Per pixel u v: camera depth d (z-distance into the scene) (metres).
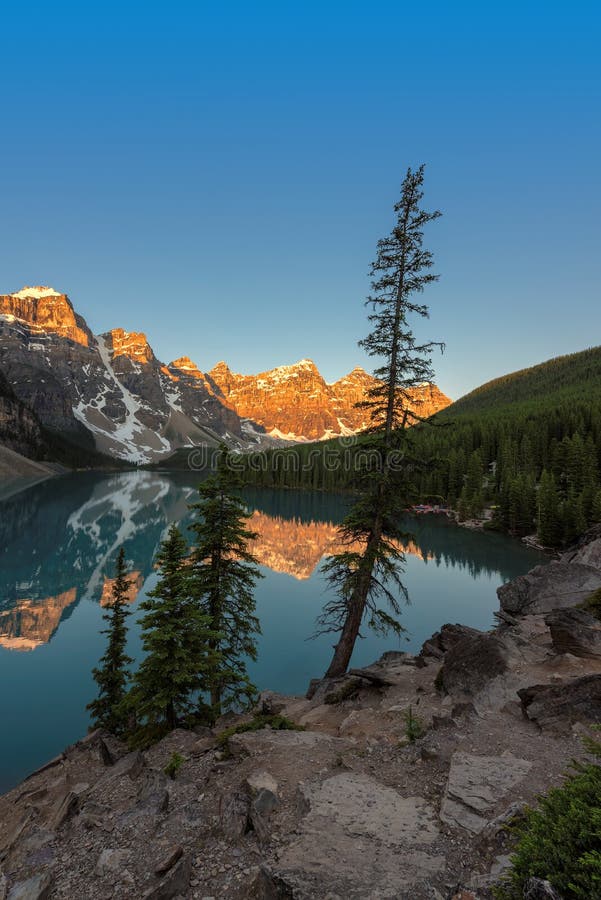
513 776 7.04
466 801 6.44
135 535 84.62
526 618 22.67
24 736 22.09
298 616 38.34
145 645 14.40
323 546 73.19
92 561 64.19
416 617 37.09
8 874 6.97
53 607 44.06
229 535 18.62
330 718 13.46
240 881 5.66
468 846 5.57
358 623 18.06
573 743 8.17
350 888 4.86
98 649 34.00
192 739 12.27
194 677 14.36
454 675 12.48
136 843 6.99
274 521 102.19
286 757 9.01
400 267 17.11
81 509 114.00
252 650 18.53
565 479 93.69
